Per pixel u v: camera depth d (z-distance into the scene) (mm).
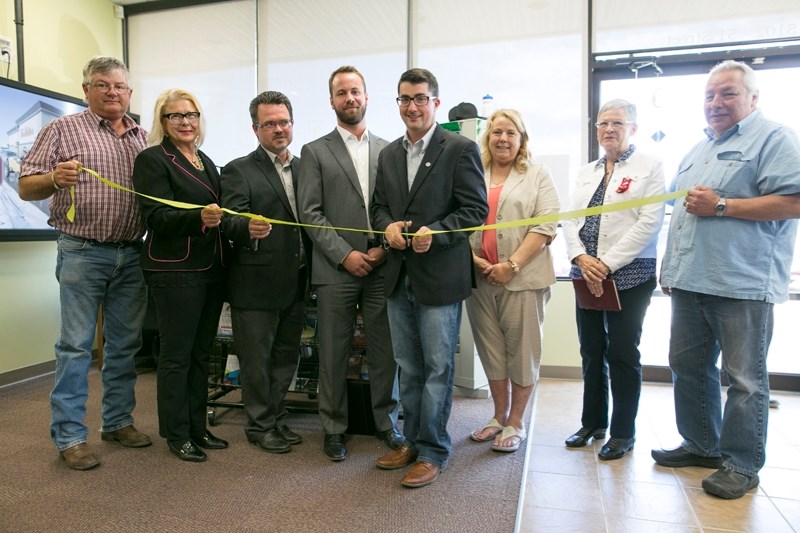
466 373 3316
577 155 3713
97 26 4320
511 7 3779
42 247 3818
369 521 1851
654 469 2289
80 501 1991
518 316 2436
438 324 2053
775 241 2002
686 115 3541
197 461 2336
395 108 4070
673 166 3586
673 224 2258
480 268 2428
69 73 4051
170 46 4535
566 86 3703
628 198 2332
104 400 2502
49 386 3535
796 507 1964
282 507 1945
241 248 2371
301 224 2303
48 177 2117
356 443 2562
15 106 3428
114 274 2385
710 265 2047
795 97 3332
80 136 2279
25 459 2363
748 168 1990
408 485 2084
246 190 2352
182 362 2324
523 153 2490
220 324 2977
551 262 2471
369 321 2424
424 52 3980
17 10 3576
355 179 2363
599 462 2361
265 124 2396
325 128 4246
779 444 2559
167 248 2252
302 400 3127
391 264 2141
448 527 1814
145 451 2451
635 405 2406
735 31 3381
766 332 2035
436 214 2070
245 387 2486
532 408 3107
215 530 1795
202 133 2422
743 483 2041
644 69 3576
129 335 2480
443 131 2152
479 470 2258
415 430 2268
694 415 2275
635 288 2330
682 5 3459
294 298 2451
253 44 4344
